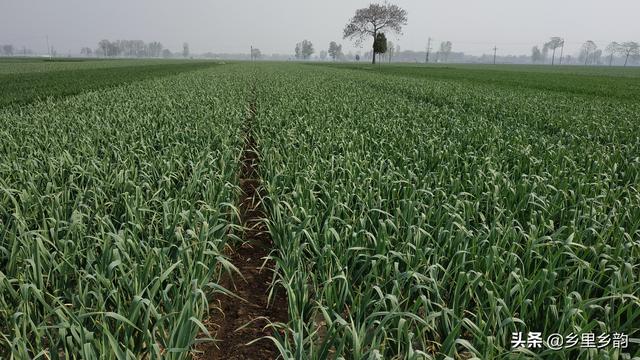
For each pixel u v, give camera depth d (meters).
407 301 3.85
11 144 8.38
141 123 11.23
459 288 3.74
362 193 5.96
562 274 4.30
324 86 25.98
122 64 75.25
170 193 6.21
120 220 5.36
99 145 9.04
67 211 5.48
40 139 9.02
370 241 4.78
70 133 9.79
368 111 14.81
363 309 3.62
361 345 3.21
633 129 11.95
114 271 4.08
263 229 6.59
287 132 10.10
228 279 5.27
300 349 3.08
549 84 34.44
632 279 3.75
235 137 10.20
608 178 6.64
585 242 4.84
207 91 21.22
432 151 8.22
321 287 4.28
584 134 11.35
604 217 5.15
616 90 29.05
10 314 3.64
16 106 15.69
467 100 19.06
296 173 6.56
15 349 3.12
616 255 4.34
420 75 47.75
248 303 4.85
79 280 3.69
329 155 8.33
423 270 4.23
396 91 24.88
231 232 5.90
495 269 4.18
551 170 7.53
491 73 56.53
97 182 6.34
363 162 7.39
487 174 7.02
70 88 24.78
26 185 6.01
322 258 4.28
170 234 4.69
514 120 13.50
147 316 3.33
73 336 3.24
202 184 6.43
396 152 8.23
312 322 3.67
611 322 3.51
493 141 9.59
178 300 3.72
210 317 4.60
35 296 3.57
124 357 3.13
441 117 13.45
